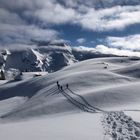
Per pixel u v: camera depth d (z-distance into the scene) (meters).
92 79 103.88
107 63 169.12
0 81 199.00
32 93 116.06
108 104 70.88
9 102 106.94
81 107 71.31
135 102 70.19
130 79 105.88
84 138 21.31
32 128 29.73
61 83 102.44
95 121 33.28
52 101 80.19
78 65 172.88
